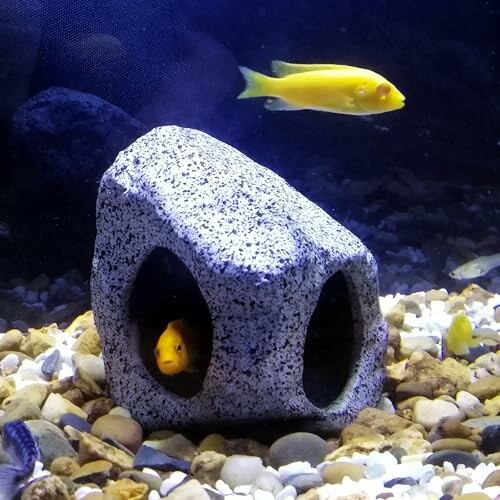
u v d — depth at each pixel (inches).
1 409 13.7
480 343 17.7
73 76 26.3
